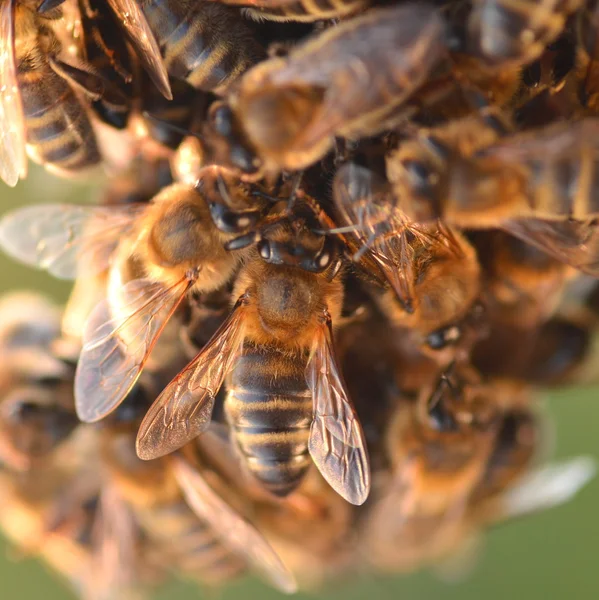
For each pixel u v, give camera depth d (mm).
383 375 101
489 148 87
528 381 107
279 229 93
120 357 97
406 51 82
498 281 97
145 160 101
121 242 100
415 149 87
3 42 94
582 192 86
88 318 99
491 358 104
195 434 98
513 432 108
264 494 105
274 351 96
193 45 90
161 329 97
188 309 99
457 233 94
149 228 98
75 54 95
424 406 103
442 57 85
